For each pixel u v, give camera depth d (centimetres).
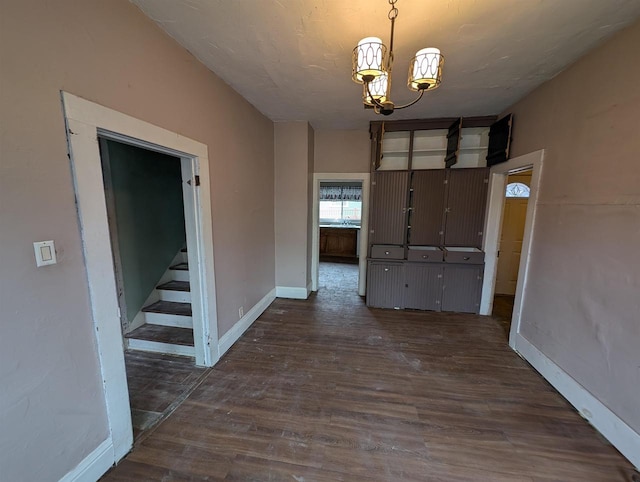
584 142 197
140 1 147
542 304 238
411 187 378
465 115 336
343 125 389
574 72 207
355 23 165
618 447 163
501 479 146
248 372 237
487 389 218
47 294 115
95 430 140
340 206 830
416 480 146
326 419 186
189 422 182
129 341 271
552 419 188
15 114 101
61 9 115
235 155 274
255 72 229
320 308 381
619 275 166
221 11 155
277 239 408
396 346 283
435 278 370
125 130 148
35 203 109
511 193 427
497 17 159
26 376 110
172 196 336
